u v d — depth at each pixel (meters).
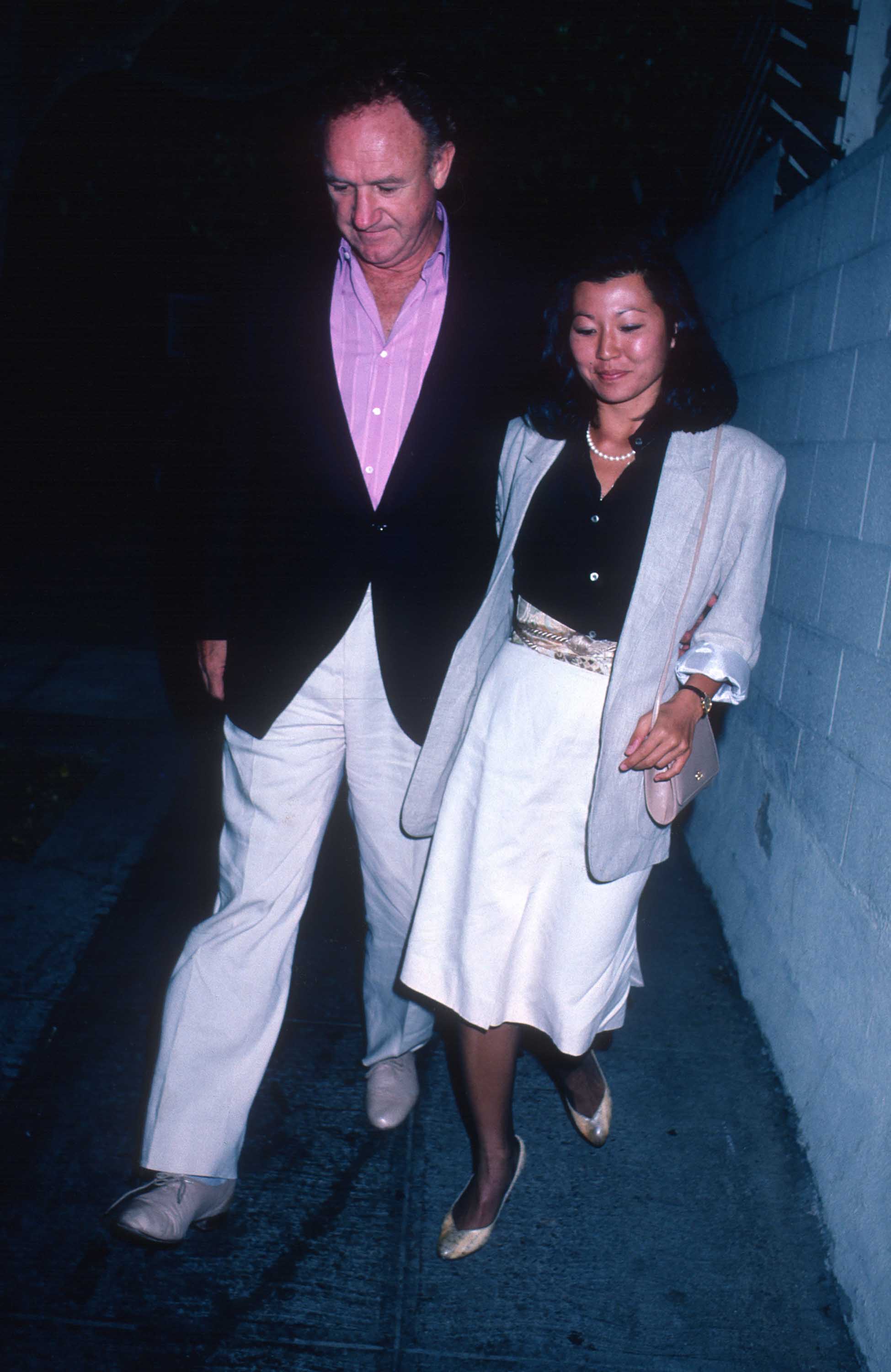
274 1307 2.32
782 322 3.92
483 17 6.21
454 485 2.33
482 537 2.41
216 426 2.36
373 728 2.41
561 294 2.15
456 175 2.27
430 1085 3.03
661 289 2.05
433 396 2.28
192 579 2.47
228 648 2.42
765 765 3.72
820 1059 2.84
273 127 6.74
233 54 6.30
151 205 7.46
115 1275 2.37
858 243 3.12
